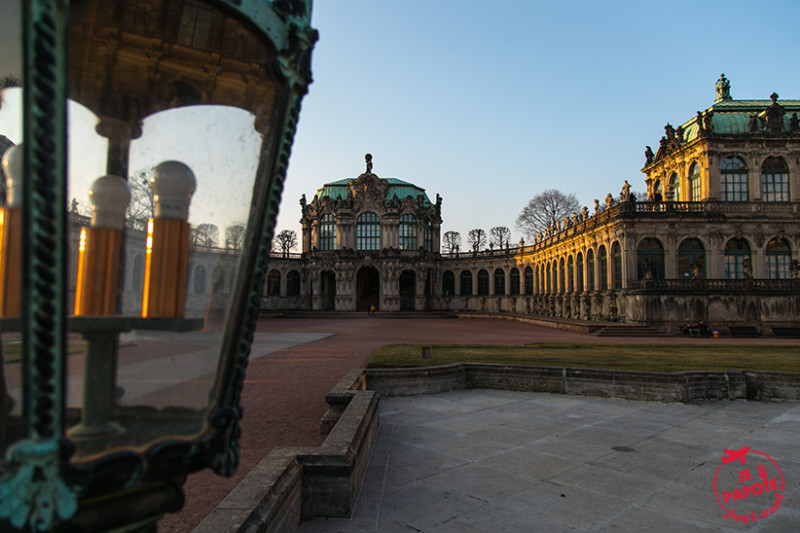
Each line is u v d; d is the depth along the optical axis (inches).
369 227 3435.0
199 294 87.3
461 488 296.0
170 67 91.9
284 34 85.8
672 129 2128.4
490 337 1450.5
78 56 86.4
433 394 617.3
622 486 299.9
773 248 1850.4
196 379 81.1
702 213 1824.6
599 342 1253.1
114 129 89.5
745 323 1681.8
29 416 53.8
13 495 53.0
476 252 3393.2
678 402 560.1
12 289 64.6
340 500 255.6
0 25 68.1
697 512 264.2
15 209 67.2
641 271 1843.0
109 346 75.9
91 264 81.2
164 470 69.7
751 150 1893.5
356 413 350.6
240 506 180.5
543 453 366.3
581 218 2342.5
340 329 1849.2
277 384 613.9
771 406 548.7
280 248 4448.8
